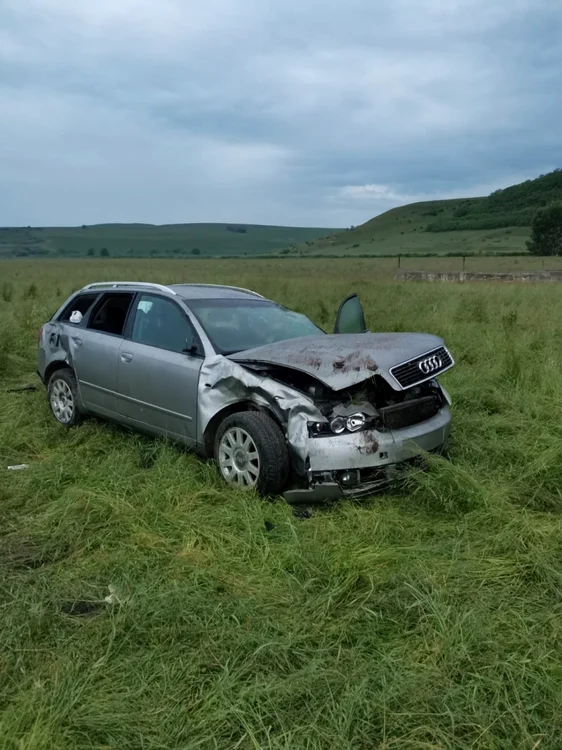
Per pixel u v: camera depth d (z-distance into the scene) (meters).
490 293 18.52
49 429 6.12
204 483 4.65
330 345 4.66
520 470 4.76
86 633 2.89
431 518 4.14
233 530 3.95
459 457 5.07
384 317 13.06
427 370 4.50
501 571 3.40
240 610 3.04
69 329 6.34
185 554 3.67
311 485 4.20
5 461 5.31
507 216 165.00
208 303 5.51
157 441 5.33
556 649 2.77
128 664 2.67
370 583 3.32
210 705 2.44
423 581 3.21
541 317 12.43
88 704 2.44
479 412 6.49
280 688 2.49
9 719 2.33
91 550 3.78
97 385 5.87
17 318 13.55
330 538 3.85
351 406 4.32
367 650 2.80
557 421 5.87
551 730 2.33
